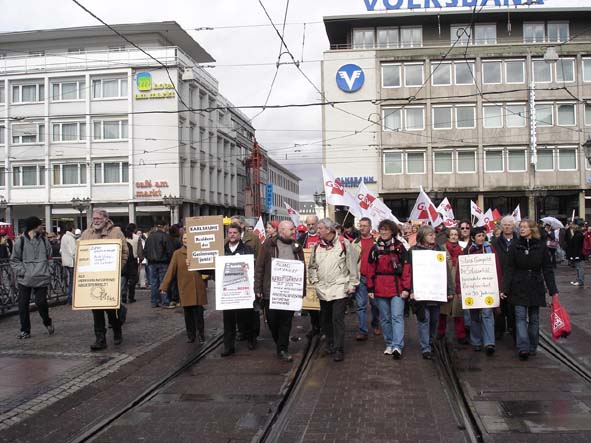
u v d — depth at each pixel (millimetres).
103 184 46406
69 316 13031
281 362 8617
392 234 8922
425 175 42219
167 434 5703
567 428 5621
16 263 10359
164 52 45531
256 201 50781
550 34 42500
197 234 9703
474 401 6527
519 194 42375
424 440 5449
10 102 47250
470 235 9445
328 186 14312
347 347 9680
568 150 41844
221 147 58812
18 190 47438
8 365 8289
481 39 42562
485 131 41938
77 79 46500
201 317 10031
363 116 42562
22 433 5719
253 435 5641
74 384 7332
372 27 43219
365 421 5992
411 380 7531
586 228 25281
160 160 45719
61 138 46812
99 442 5516
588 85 41562
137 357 8852
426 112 42094
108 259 9312
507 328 10812
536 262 8391
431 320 9117
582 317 11883
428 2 42344
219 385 7414
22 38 49844
